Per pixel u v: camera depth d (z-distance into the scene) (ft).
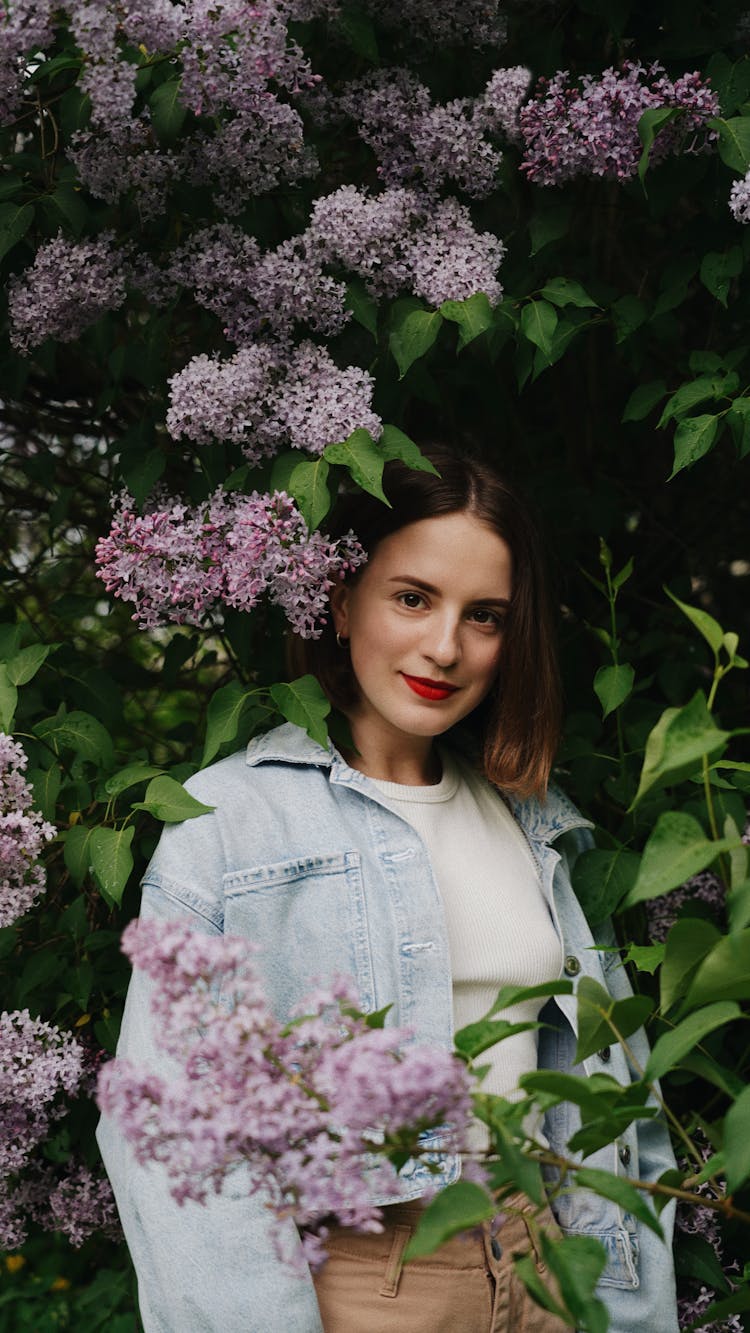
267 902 5.13
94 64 5.36
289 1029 3.19
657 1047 3.38
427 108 6.21
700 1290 6.59
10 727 5.70
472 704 5.54
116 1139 5.18
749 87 5.92
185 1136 3.03
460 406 8.50
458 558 5.32
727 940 3.34
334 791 5.51
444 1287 4.90
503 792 6.08
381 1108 2.88
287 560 5.35
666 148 5.93
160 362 6.77
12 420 8.67
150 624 5.67
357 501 5.64
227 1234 4.57
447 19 6.28
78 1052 5.92
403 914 5.24
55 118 6.29
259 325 6.03
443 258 5.96
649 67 6.38
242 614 6.69
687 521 9.21
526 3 6.73
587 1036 3.84
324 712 5.46
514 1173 3.03
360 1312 4.86
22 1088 5.84
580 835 6.48
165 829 5.28
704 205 6.35
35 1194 7.15
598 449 9.17
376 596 5.41
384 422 6.72
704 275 6.30
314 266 5.85
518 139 6.15
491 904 5.50
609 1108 3.37
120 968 6.75
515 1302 4.99
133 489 6.43
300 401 5.68
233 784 5.39
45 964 6.48
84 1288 9.24
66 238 6.25
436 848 5.55
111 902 5.64
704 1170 3.56
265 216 6.23
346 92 6.25
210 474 6.33
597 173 5.99
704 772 3.55
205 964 3.22
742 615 9.31
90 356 7.62
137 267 6.26
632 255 8.29
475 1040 3.37
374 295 6.02
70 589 8.86
